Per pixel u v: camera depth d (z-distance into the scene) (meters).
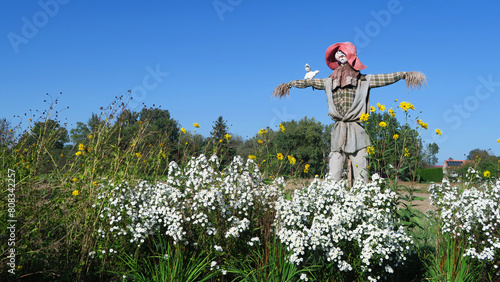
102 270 3.90
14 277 3.39
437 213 5.02
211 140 6.58
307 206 4.54
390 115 5.40
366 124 5.83
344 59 7.22
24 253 3.42
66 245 3.87
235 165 5.00
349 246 4.21
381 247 3.86
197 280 3.90
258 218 4.77
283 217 4.28
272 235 4.54
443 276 4.30
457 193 5.14
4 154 4.17
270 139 6.79
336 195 4.53
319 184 4.71
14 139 4.85
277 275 3.93
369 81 7.07
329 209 4.53
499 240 4.37
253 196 4.86
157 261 4.14
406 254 4.57
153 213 4.12
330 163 7.29
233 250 4.29
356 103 6.98
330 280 4.14
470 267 4.29
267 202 4.89
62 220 3.91
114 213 4.20
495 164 7.30
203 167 4.73
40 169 4.72
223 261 4.13
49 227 4.02
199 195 4.17
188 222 4.23
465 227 4.44
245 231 4.45
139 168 5.41
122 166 4.63
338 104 7.15
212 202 4.17
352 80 6.97
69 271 3.74
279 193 5.12
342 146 7.02
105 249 4.01
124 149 5.41
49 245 3.62
